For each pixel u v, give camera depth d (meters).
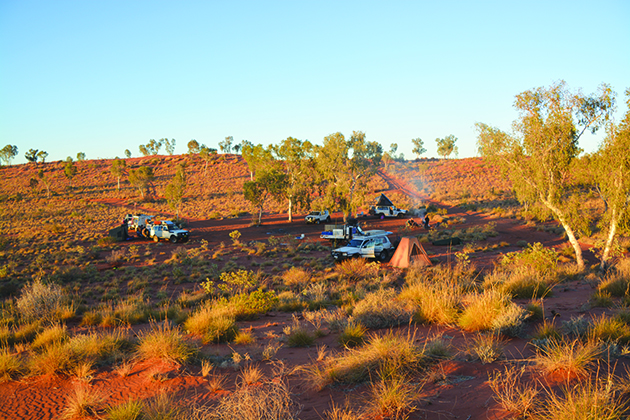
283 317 11.88
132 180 85.62
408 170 115.81
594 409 2.94
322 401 4.27
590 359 4.24
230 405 4.09
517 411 3.28
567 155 18.78
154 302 16.94
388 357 4.95
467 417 3.35
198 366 6.39
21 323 12.45
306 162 50.66
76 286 20.98
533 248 16.73
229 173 116.62
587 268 18.88
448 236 34.28
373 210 56.25
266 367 6.11
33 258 33.75
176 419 3.92
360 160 45.97
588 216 19.30
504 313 6.81
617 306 7.91
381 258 24.12
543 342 5.30
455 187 87.44
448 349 5.41
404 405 3.65
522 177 20.44
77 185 105.31
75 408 4.68
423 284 11.66
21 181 110.94
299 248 32.34
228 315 11.07
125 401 4.91
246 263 26.88
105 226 56.06
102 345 7.37
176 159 137.00
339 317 9.48
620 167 16.83
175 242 39.03
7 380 6.19
